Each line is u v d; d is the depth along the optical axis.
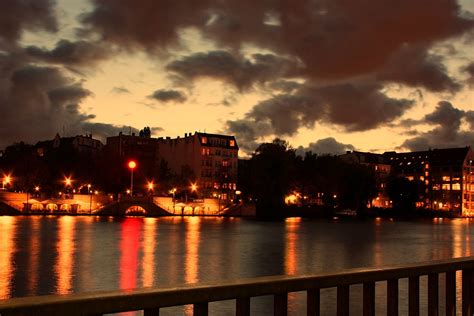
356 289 27.73
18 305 2.94
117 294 3.32
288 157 144.38
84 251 53.28
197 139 173.75
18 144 151.50
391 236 88.38
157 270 41.25
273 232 92.31
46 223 100.00
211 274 39.91
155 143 175.62
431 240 80.38
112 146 173.38
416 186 190.12
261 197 146.25
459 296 24.05
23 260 45.34
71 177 141.75
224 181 176.25
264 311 22.30
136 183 155.25
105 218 125.69
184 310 22.84
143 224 105.56
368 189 168.12
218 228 100.00
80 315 3.16
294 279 4.16
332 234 90.69
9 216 123.38
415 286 5.07
